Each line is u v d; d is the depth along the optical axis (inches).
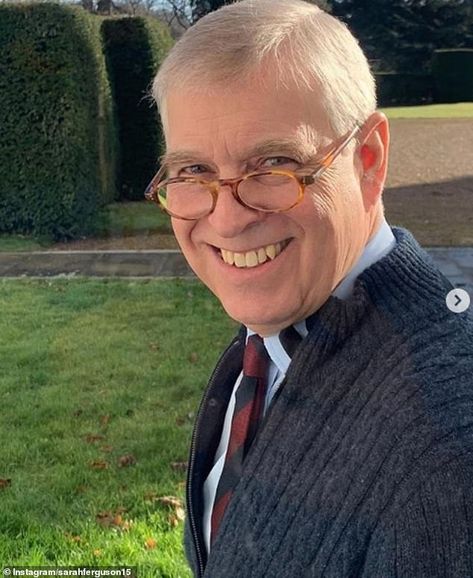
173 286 318.7
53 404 197.2
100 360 231.9
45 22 390.0
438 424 41.1
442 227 430.3
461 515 39.0
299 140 46.3
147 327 263.9
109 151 497.4
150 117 524.4
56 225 407.8
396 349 44.9
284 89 45.9
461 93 1354.6
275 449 47.8
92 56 418.9
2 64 396.8
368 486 42.3
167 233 423.5
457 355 44.1
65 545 134.6
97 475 159.8
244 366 55.5
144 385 210.8
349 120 47.9
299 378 47.5
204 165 49.0
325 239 48.0
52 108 399.5
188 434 178.2
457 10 1406.3
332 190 47.6
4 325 270.2
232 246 49.0
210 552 50.1
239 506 48.5
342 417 45.3
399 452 41.6
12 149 405.4
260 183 47.3
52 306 294.0
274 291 49.6
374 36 1422.2
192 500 60.1
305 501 45.1
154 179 54.7
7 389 209.2
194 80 46.9
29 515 143.9
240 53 45.8
